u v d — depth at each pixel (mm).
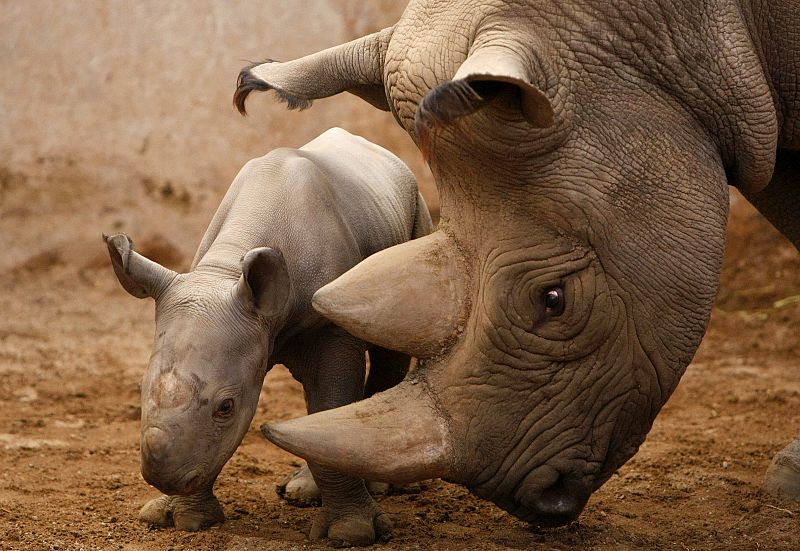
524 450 11070
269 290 11812
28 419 18688
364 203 14289
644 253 10945
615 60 11008
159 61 32469
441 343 11109
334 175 14234
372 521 12711
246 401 11695
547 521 11344
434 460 10734
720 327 26188
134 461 16500
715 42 11320
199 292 11875
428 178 31406
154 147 31953
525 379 11031
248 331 11781
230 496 14602
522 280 10992
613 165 10891
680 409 19812
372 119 31859
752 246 29422
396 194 15203
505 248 11047
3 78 32375
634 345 11078
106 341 24859
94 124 32125
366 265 11141
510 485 11148
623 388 11164
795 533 13078
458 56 10945
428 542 12477
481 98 9609
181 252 30875
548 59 10758
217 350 11492
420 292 11055
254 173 13578
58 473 15656
